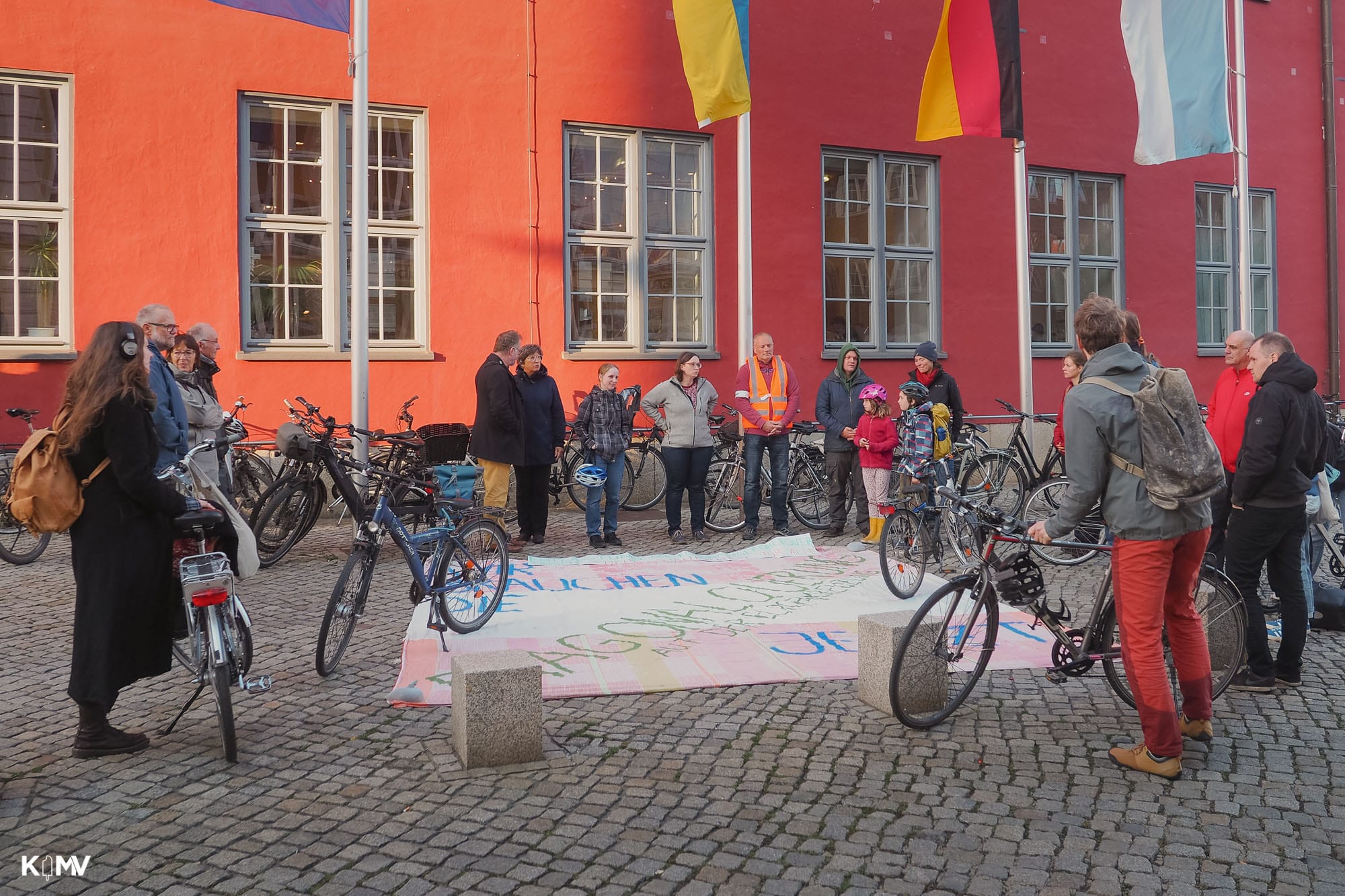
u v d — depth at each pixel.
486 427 8.71
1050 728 4.58
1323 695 5.06
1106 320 4.09
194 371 7.14
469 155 10.79
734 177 12.00
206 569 4.09
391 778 4.00
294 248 10.28
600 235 11.48
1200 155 10.94
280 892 3.11
